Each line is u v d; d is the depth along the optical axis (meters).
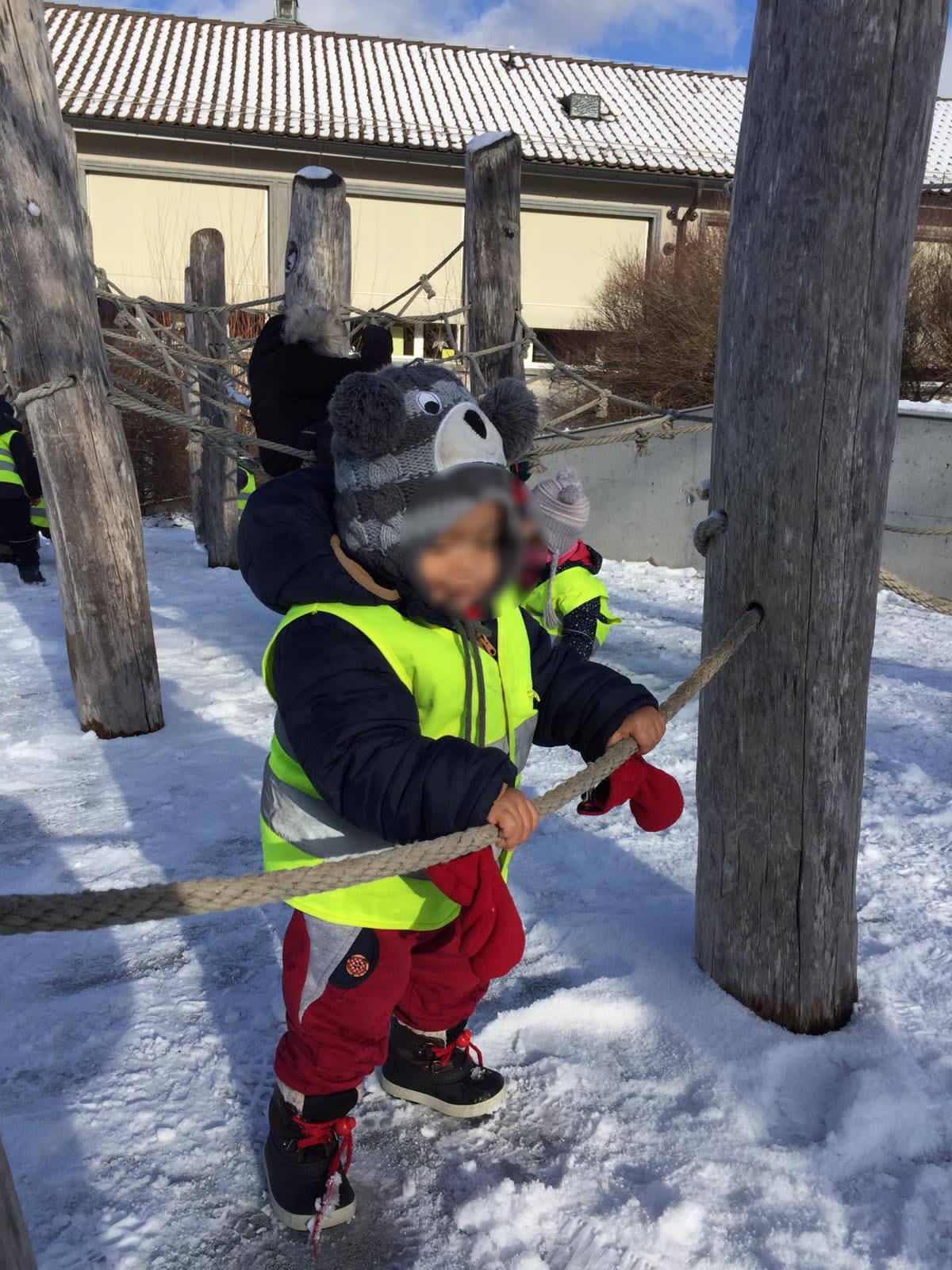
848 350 2.08
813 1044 2.35
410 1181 2.02
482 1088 2.20
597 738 1.85
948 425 8.21
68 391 4.43
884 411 2.15
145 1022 2.53
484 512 1.53
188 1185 2.02
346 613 1.63
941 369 12.83
